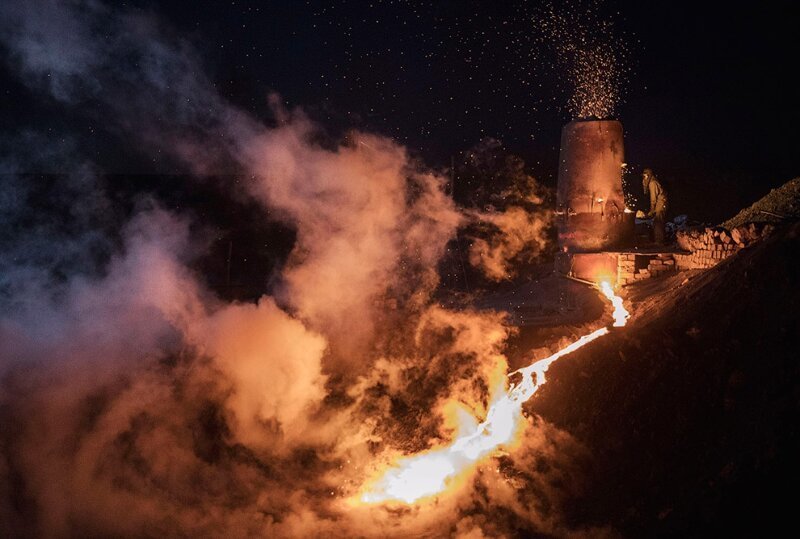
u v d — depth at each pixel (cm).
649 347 930
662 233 1577
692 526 660
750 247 1012
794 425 664
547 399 1048
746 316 845
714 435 743
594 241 1567
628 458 812
